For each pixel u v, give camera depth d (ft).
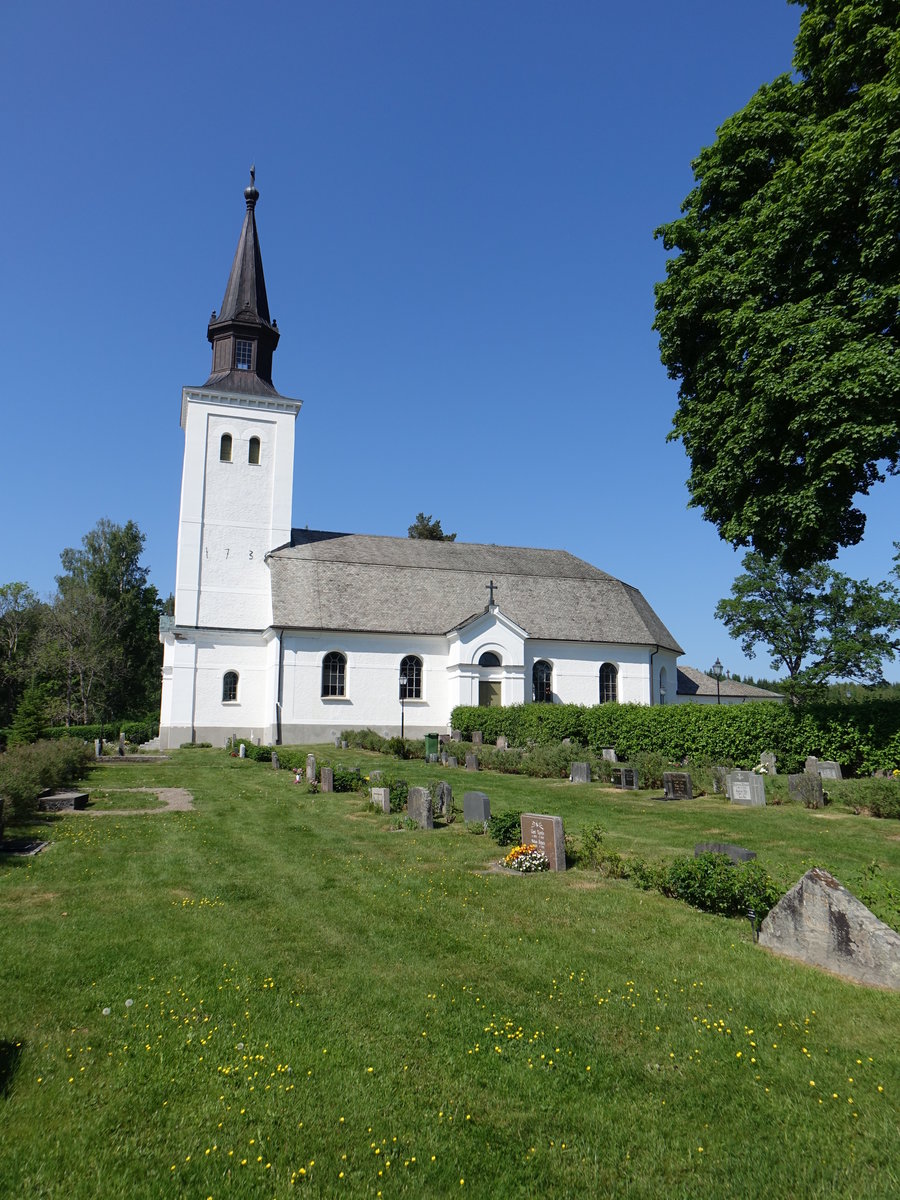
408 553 158.92
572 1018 22.98
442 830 52.34
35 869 40.83
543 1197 15.31
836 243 68.49
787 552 76.54
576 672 146.51
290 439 149.59
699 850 39.75
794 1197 15.29
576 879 38.52
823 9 70.03
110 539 232.12
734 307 73.82
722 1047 21.20
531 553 173.58
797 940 27.58
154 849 46.34
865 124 61.62
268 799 68.28
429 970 26.61
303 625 133.08
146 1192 15.26
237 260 155.63
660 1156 16.56
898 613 182.39
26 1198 15.06
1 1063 20.15
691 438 79.77
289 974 26.23
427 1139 17.06
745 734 83.10
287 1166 16.16
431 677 139.95
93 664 207.82
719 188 78.28
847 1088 19.07
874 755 72.18
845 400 62.85
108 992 24.73
